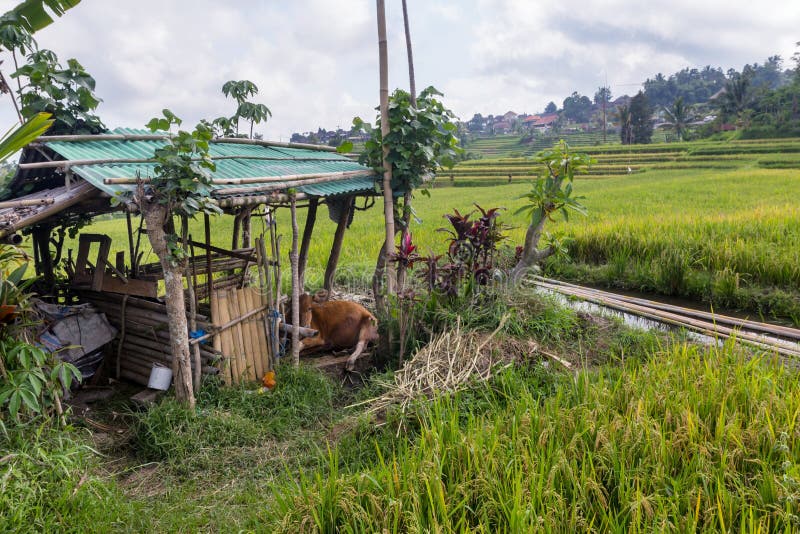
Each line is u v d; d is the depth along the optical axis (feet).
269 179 19.15
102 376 20.54
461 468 11.92
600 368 17.71
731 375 15.74
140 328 19.83
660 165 169.07
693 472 11.59
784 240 36.50
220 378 18.40
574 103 515.50
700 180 104.17
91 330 19.54
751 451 11.96
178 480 14.67
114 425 17.54
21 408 15.38
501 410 15.62
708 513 10.16
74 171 16.53
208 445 15.85
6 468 12.75
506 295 21.22
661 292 33.17
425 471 11.36
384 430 15.35
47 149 18.60
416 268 27.25
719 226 41.34
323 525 10.75
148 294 19.58
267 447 16.07
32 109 18.52
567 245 39.88
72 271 22.18
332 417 17.85
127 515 12.73
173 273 16.70
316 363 21.58
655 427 12.82
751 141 203.41
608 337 22.35
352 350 22.74
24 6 18.11
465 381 16.93
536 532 9.95
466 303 20.77
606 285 35.73
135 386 20.20
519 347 19.16
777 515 10.16
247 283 24.20
